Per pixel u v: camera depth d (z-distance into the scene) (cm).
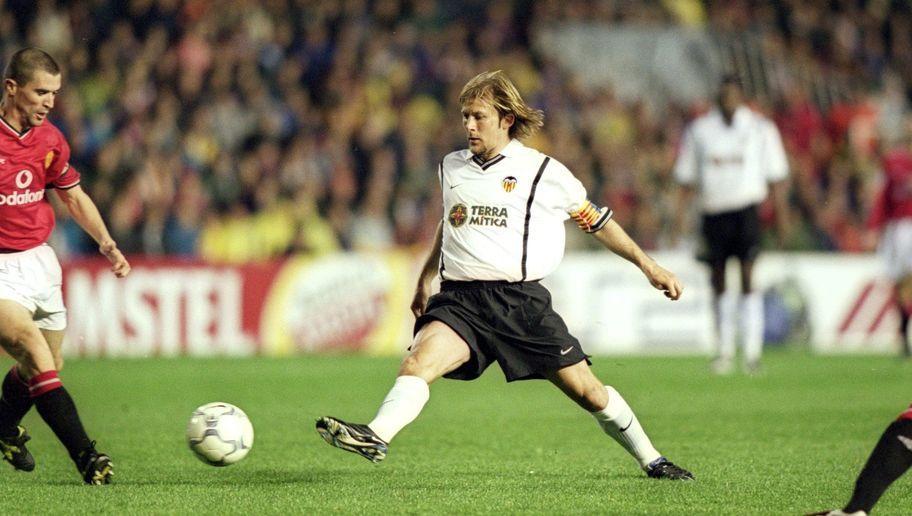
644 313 6500
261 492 2167
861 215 7950
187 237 6481
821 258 6731
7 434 2352
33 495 2122
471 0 9200
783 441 3017
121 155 6544
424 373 2108
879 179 8006
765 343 6650
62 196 2408
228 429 2238
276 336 6141
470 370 2191
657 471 2352
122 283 5931
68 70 7319
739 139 4991
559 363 2167
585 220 2178
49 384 2209
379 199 7044
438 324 2161
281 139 7356
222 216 6781
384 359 5844
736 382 4712
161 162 6712
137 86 7256
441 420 3522
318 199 6994
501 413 3725
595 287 6462
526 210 2156
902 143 5603
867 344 6762
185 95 7388
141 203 6438
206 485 2258
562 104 8375
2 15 7612
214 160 7019
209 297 6056
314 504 2034
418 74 8375
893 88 9331
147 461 2631
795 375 5038
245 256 6725
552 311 2189
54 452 2786
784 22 9712
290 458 2700
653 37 9394
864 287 6769
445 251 2208
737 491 2197
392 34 8494
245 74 7594
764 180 5053
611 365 5569
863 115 8312
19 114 2239
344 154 7325
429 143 7619
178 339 6012
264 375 4972
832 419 3494
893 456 1744
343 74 7888
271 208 6844
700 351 6544
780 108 8938
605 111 8450
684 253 6575
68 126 6794
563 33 9281
